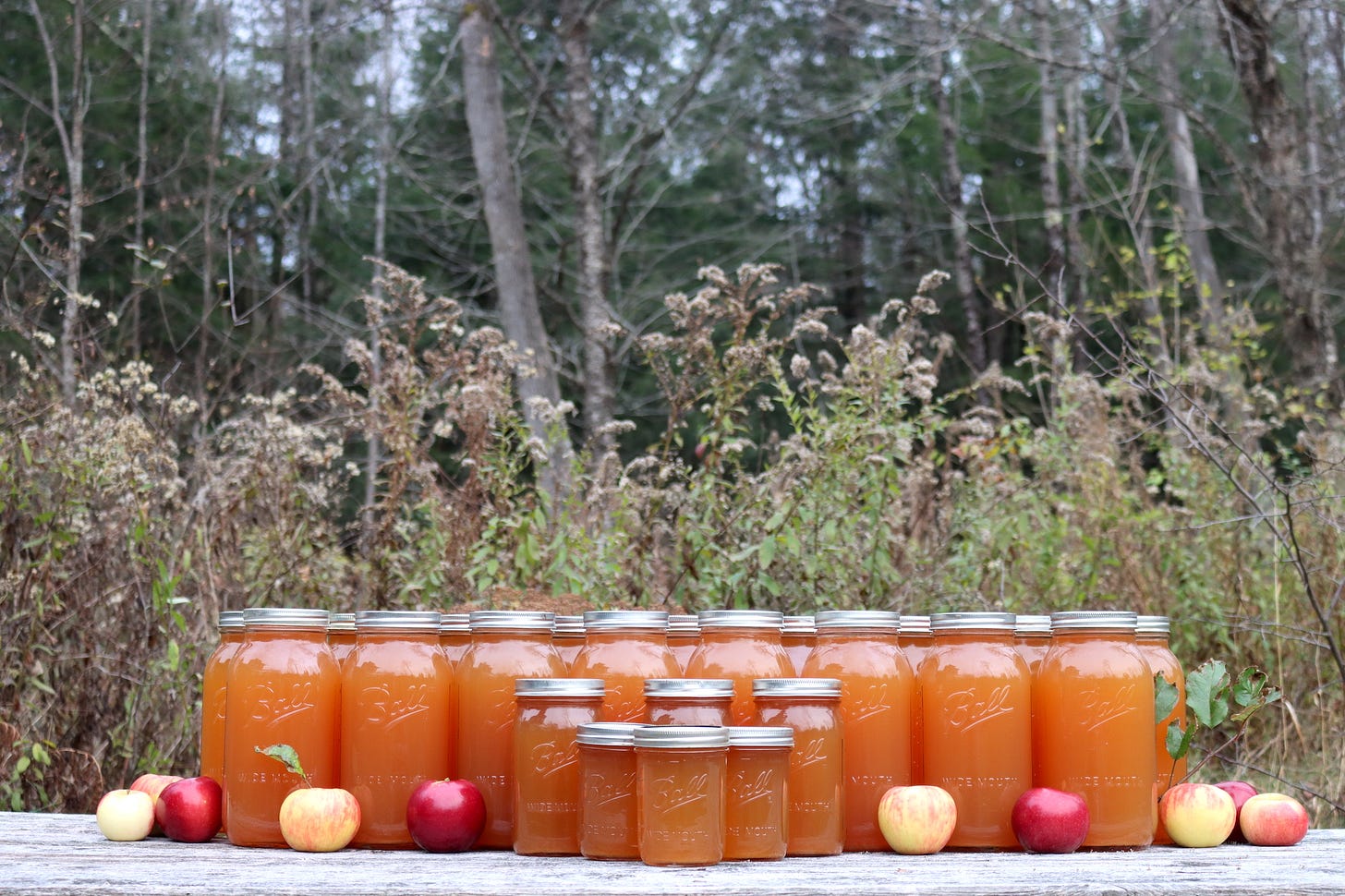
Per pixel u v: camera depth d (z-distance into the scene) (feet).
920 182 65.82
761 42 64.49
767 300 14.76
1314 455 17.90
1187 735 7.06
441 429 14.89
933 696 6.57
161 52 53.88
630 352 55.21
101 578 13.50
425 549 14.78
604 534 14.60
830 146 68.85
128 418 14.34
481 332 15.34
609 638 6.63
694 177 66.08
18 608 12.83
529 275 32.96
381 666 6.57
